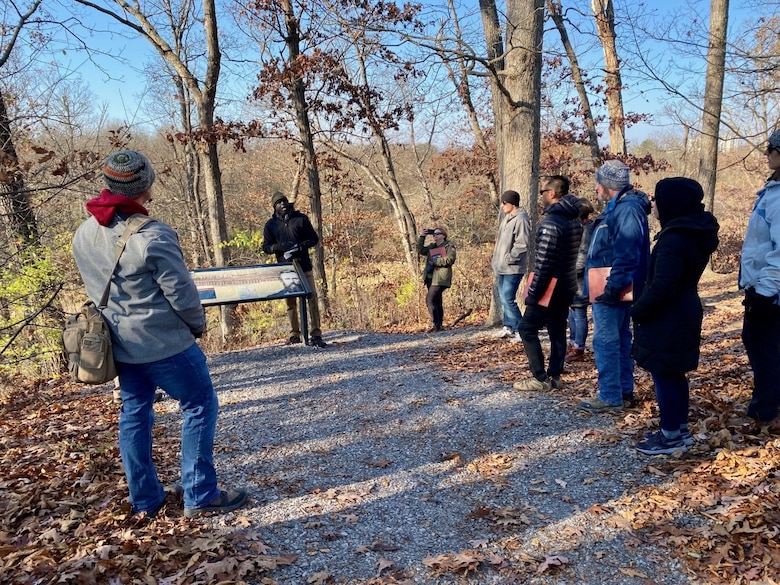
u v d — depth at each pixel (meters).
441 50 6.88
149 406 3.14
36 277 7.67
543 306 5.07
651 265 3.59
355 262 18.00
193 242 19.50
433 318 9.75
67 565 2.76
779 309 3.71
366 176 19.98
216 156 11.55
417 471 3.90
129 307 2.85
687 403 3.72
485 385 5.70
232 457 4.24
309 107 12.09
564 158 17.52
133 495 3.20
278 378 6.44
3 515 3.38
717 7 9.64
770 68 6.59
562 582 2.65
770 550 2.65
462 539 3.05
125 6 10.41
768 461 3.39
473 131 18.58
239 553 2.90
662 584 2.58
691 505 3.13
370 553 2.94
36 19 6.98
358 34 7.41
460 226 22.70
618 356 4.52
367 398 5.55
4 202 7.07
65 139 8.88
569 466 3.80
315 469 3.99
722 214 20.55
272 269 7.43
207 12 10.69
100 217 2.81
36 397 6.46
